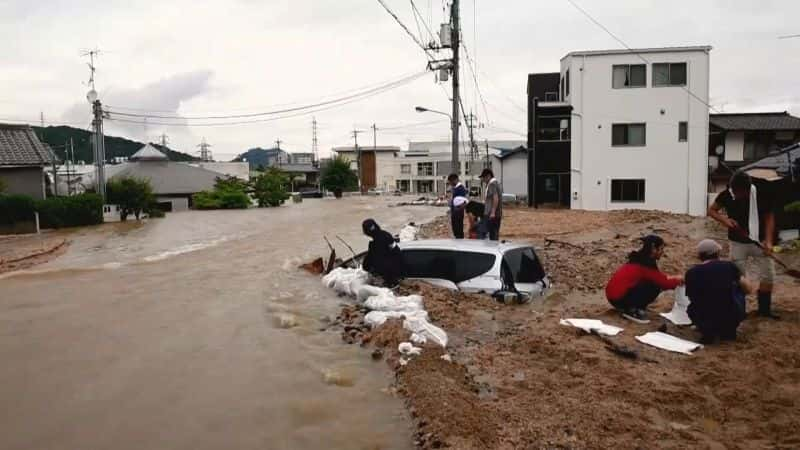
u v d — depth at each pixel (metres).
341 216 32.44
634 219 25.31
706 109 33.25
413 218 30.06
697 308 6.82
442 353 6.44
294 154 125.94
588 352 6.44
